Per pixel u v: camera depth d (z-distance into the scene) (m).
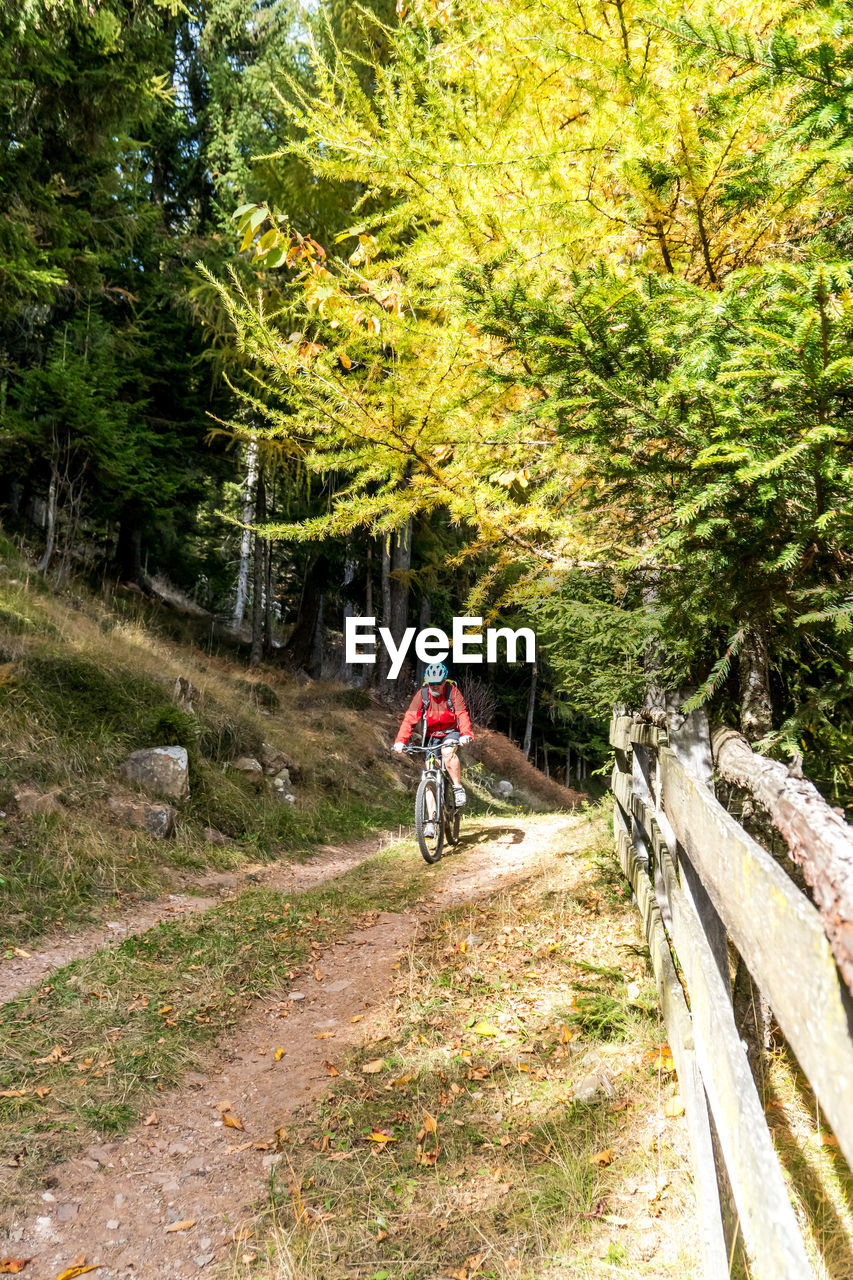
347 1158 2.79
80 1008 3.99
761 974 1.08
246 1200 2.64
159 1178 2.78
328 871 8.52
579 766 34.94
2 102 9.45
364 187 6.04
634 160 2.02
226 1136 3.04
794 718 2.32
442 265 2.35
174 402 17.86
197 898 6.60
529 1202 2.38
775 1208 1.04
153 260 17.22
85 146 11.76
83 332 13.98
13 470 14.77
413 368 2.61
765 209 2.08
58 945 5.11
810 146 1.56
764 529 1.77
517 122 2.58
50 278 8.80
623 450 1.92
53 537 12.68
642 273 1.80
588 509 2.39
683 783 2.08
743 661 2.84
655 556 2.04
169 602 22.39
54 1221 2.54
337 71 2.68
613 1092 2.88
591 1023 3.39
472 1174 2.61
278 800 10.50
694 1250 2.08
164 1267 2.35
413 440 2.55
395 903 6.19
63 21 9.96
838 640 2.18
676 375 1.58
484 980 4.12
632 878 4.45
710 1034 1.56
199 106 19.97
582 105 2.65
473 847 8.22
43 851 6.21
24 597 10.41
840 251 1.85
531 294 1.99
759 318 1.43
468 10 2.69
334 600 23.48
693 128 1.91
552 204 2.23
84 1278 2.30
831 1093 0.75
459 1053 3.41
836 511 1.50
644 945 3.98
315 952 5.03
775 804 1.22
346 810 11.90
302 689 18.00
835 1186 2.20
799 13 1.75
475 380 2.46
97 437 12.77
